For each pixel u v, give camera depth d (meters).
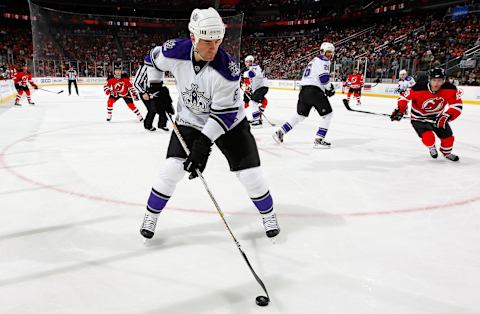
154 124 7.41
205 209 2.89
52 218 2.66
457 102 4.41
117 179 3.66
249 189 2.29
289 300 1.75
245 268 2.03
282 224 2.65
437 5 22.11
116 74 7.42
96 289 1.81
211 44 1.86
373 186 3.58
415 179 3.84
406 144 5.80
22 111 9.25
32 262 2.05
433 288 1.86
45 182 3.50
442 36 20.36
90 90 17.58
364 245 2.33
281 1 30.27
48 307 1.66
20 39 27.39
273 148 5.33
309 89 5.16
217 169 4.13
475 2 21.05
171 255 2.16
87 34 24.08
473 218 2.81
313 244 2.33
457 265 2.10
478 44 17.05
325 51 5.05
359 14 26.33
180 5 29.75
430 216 2.84
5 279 1.88
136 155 4.73
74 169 3.99
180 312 1.65
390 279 1.94
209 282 1.89
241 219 2.71
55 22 22.14
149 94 2.31
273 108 11.06
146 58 2.23
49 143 5.36
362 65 17.16
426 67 15.16
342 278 1.94
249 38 32.22
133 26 25.98
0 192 3.19
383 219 2.77
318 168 4.24
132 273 1.96
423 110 4.67
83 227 2.52
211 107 2.04
